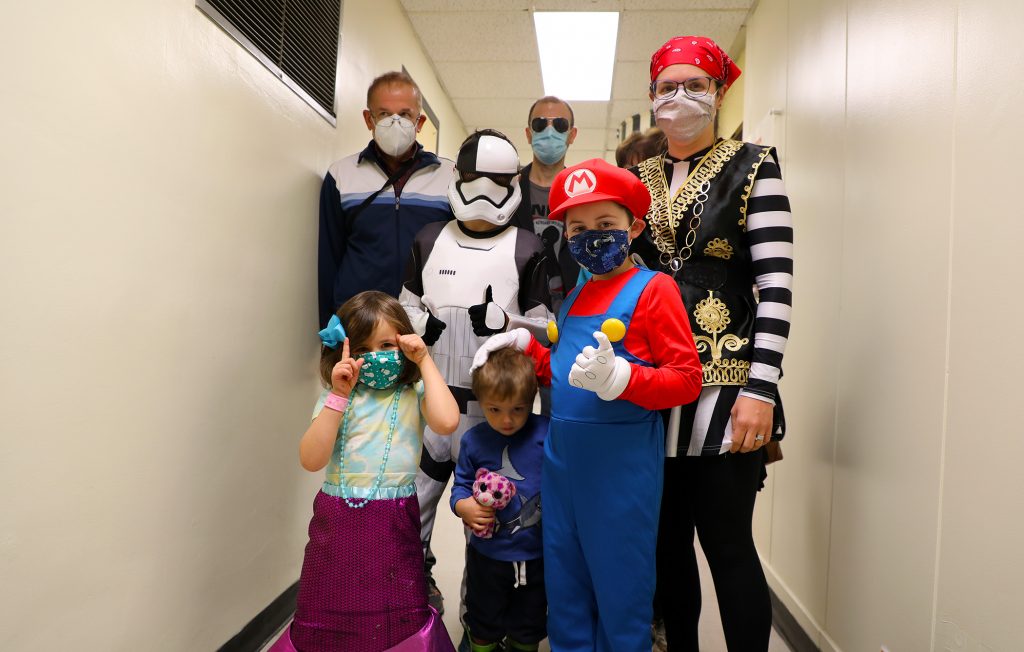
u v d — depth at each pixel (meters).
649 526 1.06
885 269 1.24
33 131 0.87
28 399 0.88
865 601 1.27
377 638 1.05
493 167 1.45
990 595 0.88
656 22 3.14
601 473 1.04
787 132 2.10
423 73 3.63
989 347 0.89
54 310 0.92
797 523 1.71
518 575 1.23
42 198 0.89
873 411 1.26
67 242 0.94
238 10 1.42
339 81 2.05
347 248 1.78
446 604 1.75
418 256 1.52
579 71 3.92
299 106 1.74
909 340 1.13
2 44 0.83
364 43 2.37
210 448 1.32
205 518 1.31
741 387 1.14
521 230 1.54
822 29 1.72
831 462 1.48
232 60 1.39
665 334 1.02
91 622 1.01
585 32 3.34
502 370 1.19
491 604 1.26
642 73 3.90
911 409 1.11
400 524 1.10
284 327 1.66
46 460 0.92
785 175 2.10
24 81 0.86
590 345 1.07
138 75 1.08
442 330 1.38
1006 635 0.84
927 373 1.06
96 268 1.00
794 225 1.94
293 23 1.71
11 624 0.87
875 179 1.31
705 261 1.19
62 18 0.92
